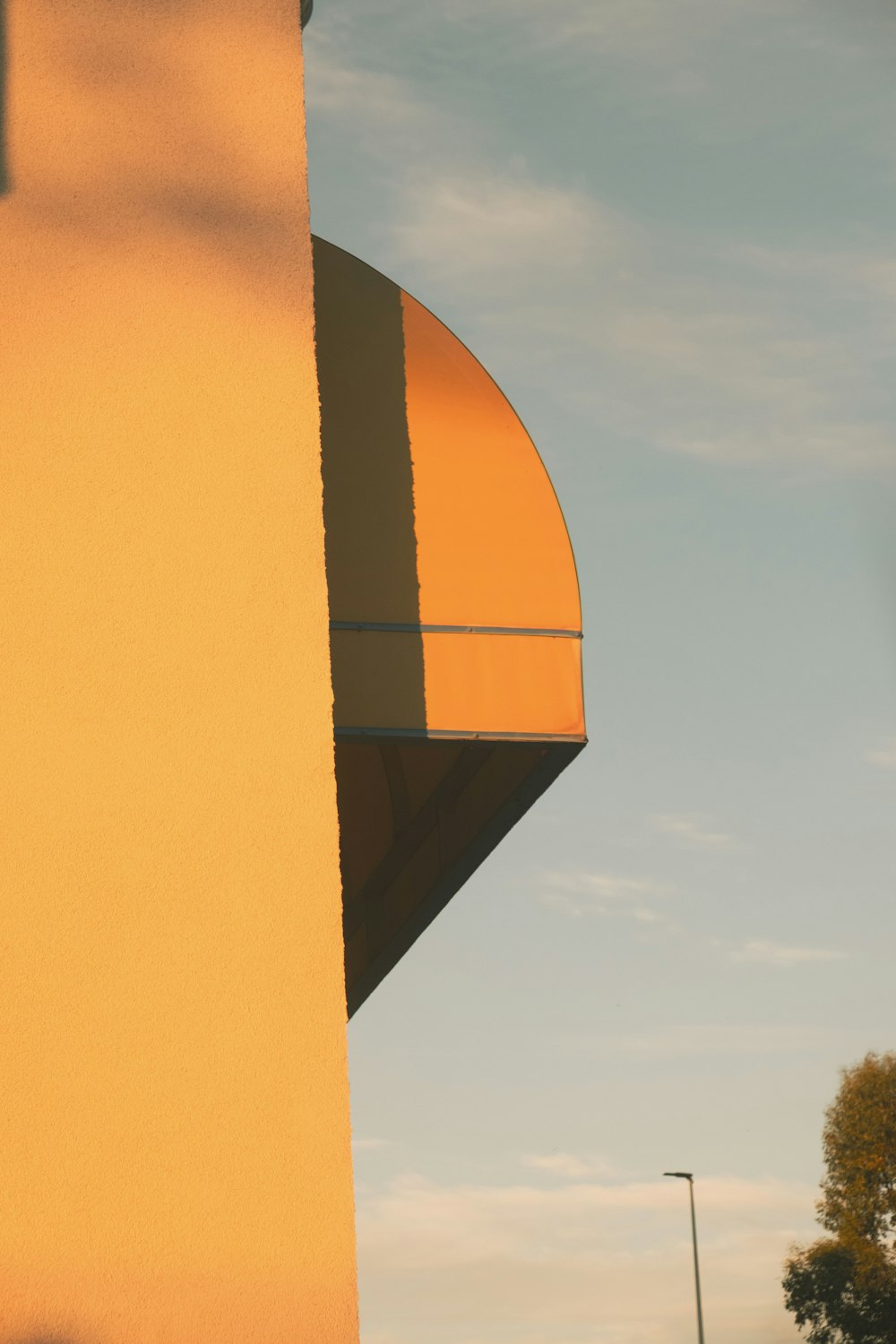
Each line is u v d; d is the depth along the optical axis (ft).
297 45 18.28
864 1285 131.34
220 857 15.31
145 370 16.57
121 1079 14.40
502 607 19.03
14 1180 13.88
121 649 15.65
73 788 15.10
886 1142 131.03
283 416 16.88
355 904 27.94
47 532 15.76
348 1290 14.33
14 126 16.94
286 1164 14.56
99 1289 13.78
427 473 19.34
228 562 16.24
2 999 14.33
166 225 17.12
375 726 18.25
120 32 17.65
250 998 14.97
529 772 20.71
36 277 16.49
